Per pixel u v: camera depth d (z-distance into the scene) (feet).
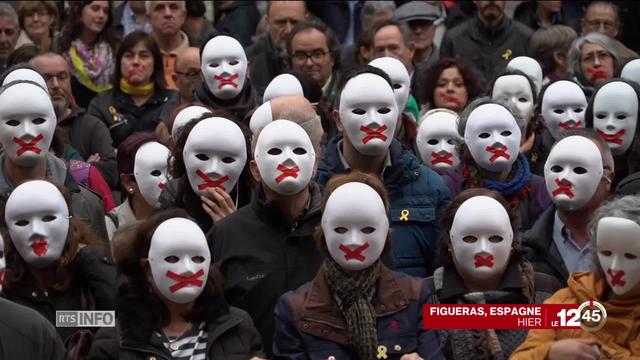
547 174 28.30
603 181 28.30
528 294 25.14
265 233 26.02
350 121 28.40
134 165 30.50
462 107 35.76
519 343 24.27
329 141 30.83
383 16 43.34
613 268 23.26
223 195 27.96
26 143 29.07
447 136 32.71
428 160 32.76
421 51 43.06
